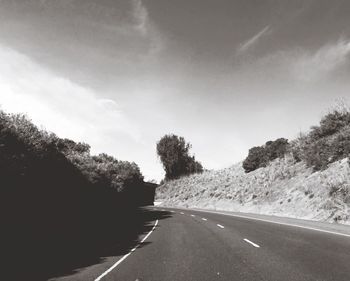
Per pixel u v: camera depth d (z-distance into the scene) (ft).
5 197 39.24
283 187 104.47
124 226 65.87
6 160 37.29
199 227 61.46
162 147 246.27
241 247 36.65
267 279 22.36
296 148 115.75
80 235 50.01
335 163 84.12
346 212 60.23
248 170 160.45
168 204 203.41
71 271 26.81
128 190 122.21
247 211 109.70
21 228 44.65
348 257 29.07
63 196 59.36
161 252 35.09
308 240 40.19
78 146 109.29
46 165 49.42
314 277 22.47
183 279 23.12
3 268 27.84
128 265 28.66
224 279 22.72
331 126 95.04
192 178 221.46
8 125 40.45
